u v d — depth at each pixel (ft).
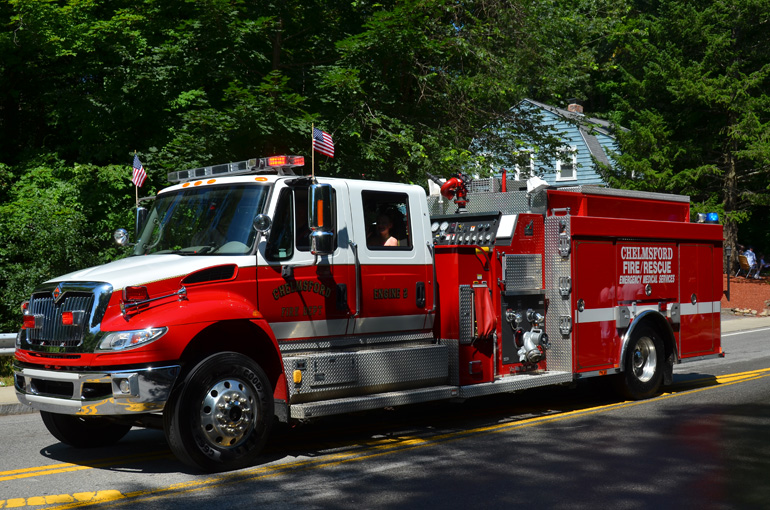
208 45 48.44
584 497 18.54
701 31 107.14
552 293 30.48
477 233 29.78
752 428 26.76
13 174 53.72
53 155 55.06
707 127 111.45
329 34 56.44
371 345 25.12
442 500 18.37
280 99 45.47
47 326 21.59
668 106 113.39
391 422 28.86
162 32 52.65
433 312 26.84
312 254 23.58
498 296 28.60
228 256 22.40
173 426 20.56
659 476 20.45
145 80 49.88
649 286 33.65
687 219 36.76
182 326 20.53
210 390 21.01
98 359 20.12
